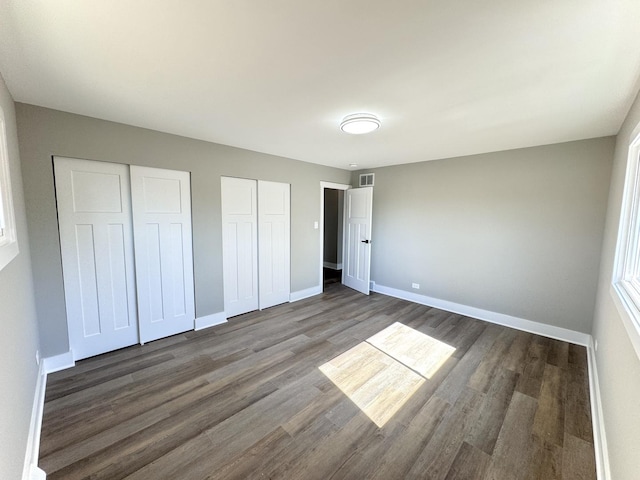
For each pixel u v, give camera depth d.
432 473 1.54
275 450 1.68
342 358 2.76
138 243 2.92
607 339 2.00
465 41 1.37
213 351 2.88
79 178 2.55
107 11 1.17
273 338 3.20
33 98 2.11
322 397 2.17
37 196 2.32
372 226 5.10
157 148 2.94
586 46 1.38
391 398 2.17
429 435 1.81
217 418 1.93
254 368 2.57
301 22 1.25
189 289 3.35
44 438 1.74
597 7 1.12
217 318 3.61
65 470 1.52
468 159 3.87
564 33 1.29
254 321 3.70
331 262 7.27
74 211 2.54
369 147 3.50
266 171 3.98
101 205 2.69
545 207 3.28
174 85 1.88
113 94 2.03
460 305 4.04
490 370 2.57
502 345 3.06
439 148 3.49
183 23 1.26
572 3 1.10
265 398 2.15
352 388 2.29
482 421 1.93
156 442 1.72
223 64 1.62
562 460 1.63
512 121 2.48
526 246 3.43
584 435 1.81
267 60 1.57
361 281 5.07
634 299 1.51
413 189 4.49
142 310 3.00
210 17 1.21
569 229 3.13
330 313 4.02
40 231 2.35
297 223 4.54
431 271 4.34
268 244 4.17
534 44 1.38
